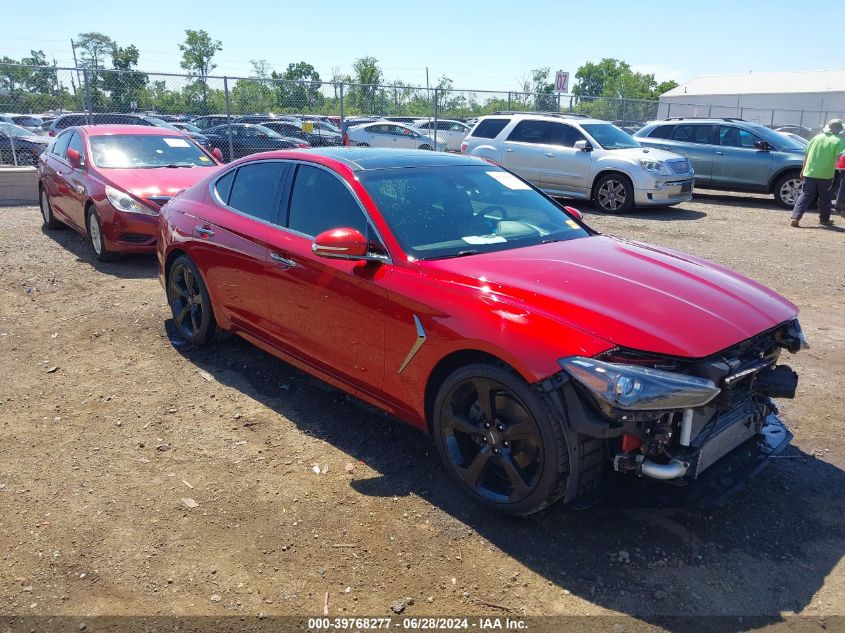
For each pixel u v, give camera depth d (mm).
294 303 4078
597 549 3006
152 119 14711
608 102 25766
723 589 2775
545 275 3285
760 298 3381
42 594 2719
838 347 5566
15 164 16047
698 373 2807
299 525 3162
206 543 3035
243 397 4500
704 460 2928
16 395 4480
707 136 15531
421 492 3430
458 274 3307
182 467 3650
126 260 8133
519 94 20750
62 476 3549
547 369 2803
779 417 4293
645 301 3084
